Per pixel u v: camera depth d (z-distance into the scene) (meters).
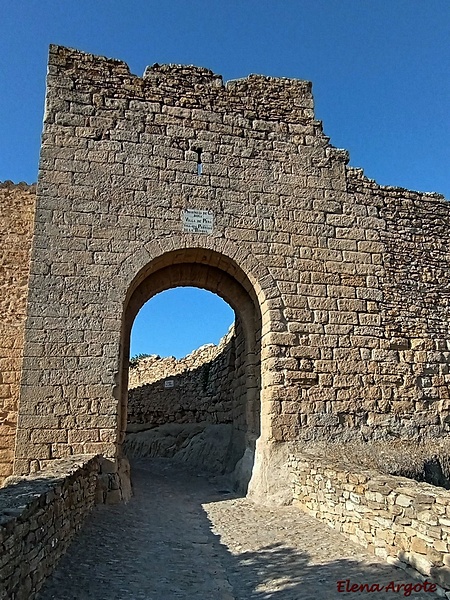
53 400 10.53
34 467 10.13
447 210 14.29
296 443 11.53
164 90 12.86
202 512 10.42
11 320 12.27
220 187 12.56
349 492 8.23
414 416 12.43
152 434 21.70
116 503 10.20
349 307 12.65
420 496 6.50
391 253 13.37
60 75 12.23
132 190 11.99
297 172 13.20
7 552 4.27
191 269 13.79
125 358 12.64
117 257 11.55
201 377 20.84
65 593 5.45
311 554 7.43
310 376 11.98
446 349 13.17
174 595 5.96
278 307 12.17
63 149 11.84
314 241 12.84
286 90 13.77
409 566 6.43
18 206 13.01
